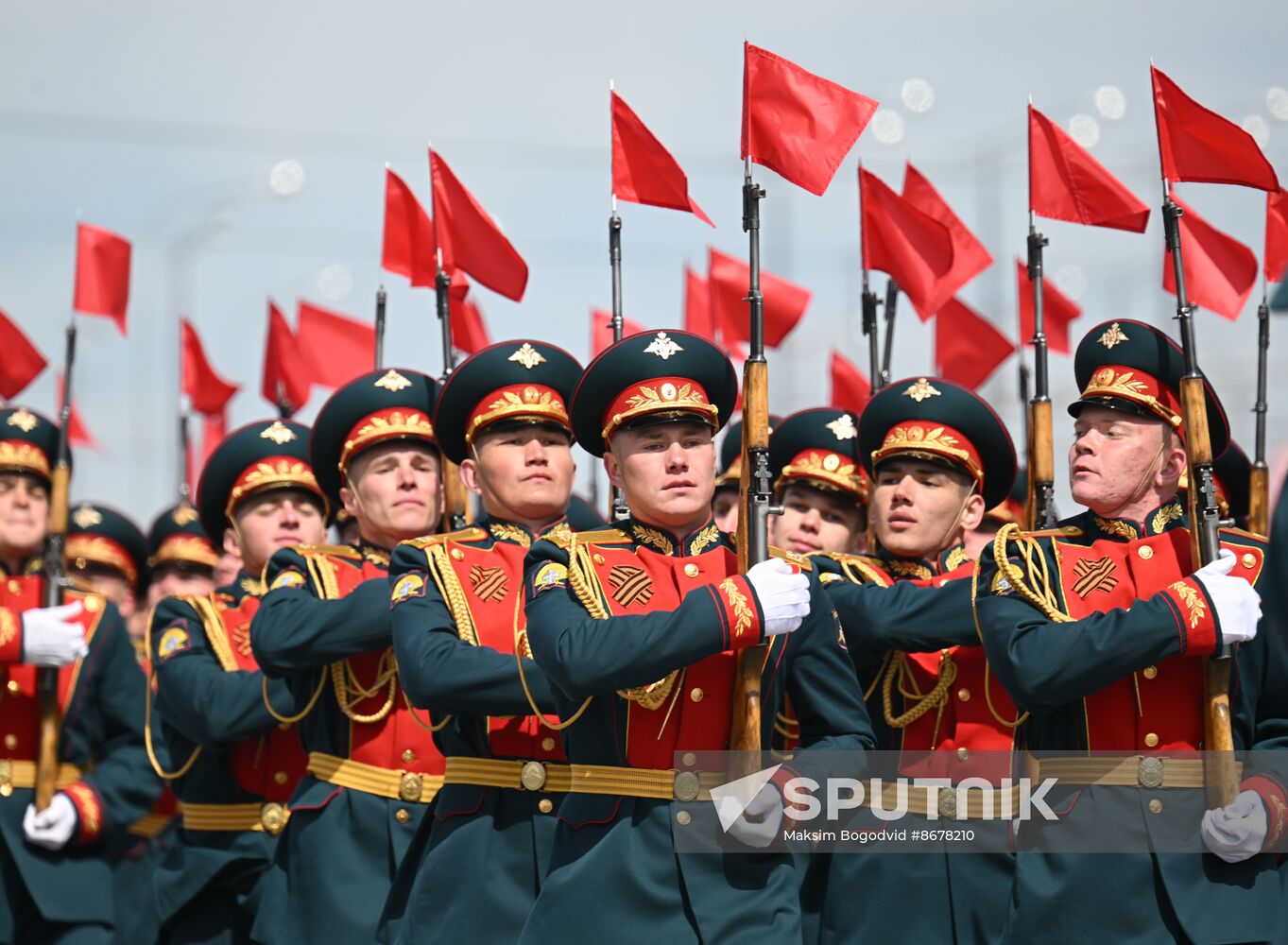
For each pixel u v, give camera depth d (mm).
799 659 21422
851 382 40375
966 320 37156
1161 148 23484
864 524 30922
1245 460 29125
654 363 21812
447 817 23703
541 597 21094
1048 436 27391
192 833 30500
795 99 22984
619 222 26438
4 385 36250
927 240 31125
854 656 25688
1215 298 28750
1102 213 27453
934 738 25688
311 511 32281
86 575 42781
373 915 26297
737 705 20453
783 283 37750
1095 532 23047
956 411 26891
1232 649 21281
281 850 27703
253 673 29266
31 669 31250
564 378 25609
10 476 32625
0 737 31016
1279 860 22203
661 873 20344
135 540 43906
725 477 34219
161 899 30406
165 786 36125
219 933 30469
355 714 26953
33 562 33094
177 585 42875
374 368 32719
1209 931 20984
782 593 20094
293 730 30359
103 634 32156
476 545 24812
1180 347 23062
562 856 20969
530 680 22609
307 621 26531
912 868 24719
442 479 28688
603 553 21531
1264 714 22469
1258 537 22734
